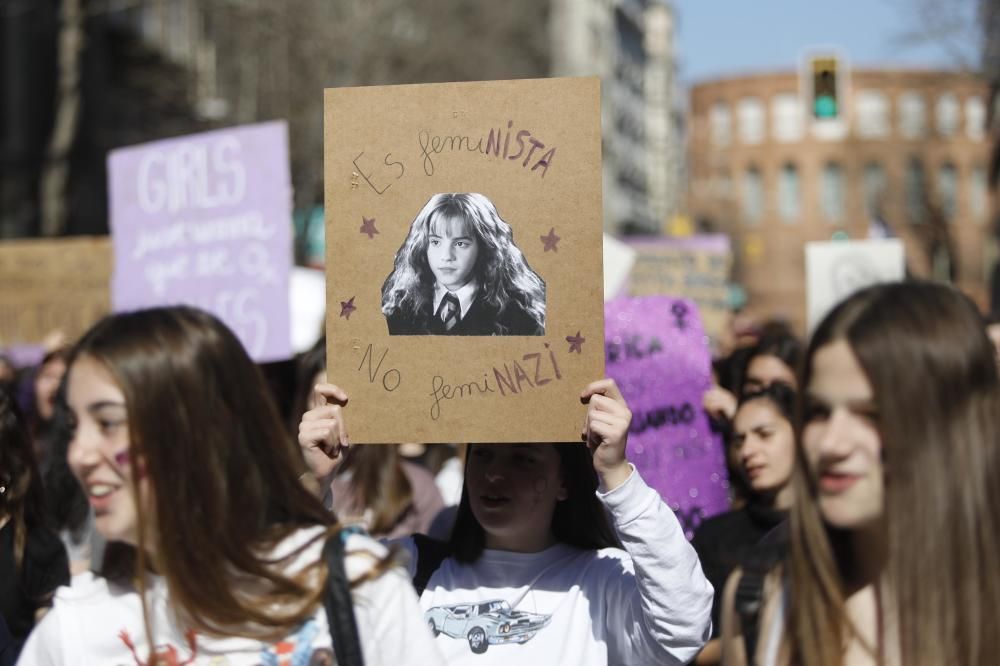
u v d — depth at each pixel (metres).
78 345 2.29
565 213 2.96
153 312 2.30
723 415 4.62
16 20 25.81
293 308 10.75
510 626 3.10
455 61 29.73
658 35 85.62
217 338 2.29
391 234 3.00
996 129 23.28
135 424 2.20
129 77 28.41
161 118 28.62
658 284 9.62
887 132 64.69
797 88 72.12
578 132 2.96
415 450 6.66
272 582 2.23
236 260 6.39
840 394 2.17
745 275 70.88
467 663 3.09
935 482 2.09
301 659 2.21
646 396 4.45
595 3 64.69
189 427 2.21
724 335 9.61
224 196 6.43
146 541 2.22
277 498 2.31
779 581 2.34
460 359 2.96
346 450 3.06
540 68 37.34
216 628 2.20
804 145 71.50
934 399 2.11
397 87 3.00
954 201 60.47
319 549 2.28
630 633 2.98
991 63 22.27
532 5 35.97
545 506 3.18
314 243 26.48
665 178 84.81
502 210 2.97
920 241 47.25
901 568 2.10
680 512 4.38
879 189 49.84
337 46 25.91
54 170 23.08
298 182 25.55
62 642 2.33
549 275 2.95
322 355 5.34
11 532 3.63
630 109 75.62
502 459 3.15
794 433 2.27
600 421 2.80
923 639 2.08
